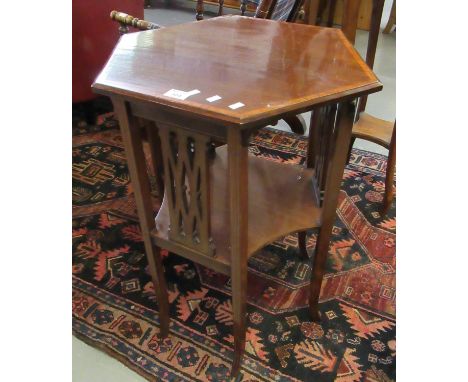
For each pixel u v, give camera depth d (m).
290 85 0.79
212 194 1.13
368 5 3.81
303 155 2.10
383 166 2.02
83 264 1.47
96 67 2.12
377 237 1.60
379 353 1.18
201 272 1.45
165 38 1.04
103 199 1.80
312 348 1.19
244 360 1.16
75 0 1.90
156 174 1.26
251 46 0.99
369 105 2.53
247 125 0.67
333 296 1.36
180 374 1.12
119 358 1.17
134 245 1.56
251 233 1.00
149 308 1.32
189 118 0.75
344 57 0.93
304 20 1.61
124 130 0.85
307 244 1.57
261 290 1.38
